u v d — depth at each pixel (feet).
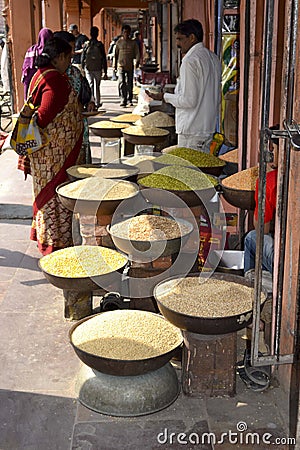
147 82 27.58
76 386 8.50
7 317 10.81
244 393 8.59
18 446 7.50
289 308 8.15
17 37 22.86
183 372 8.54
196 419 8.02
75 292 10.47
